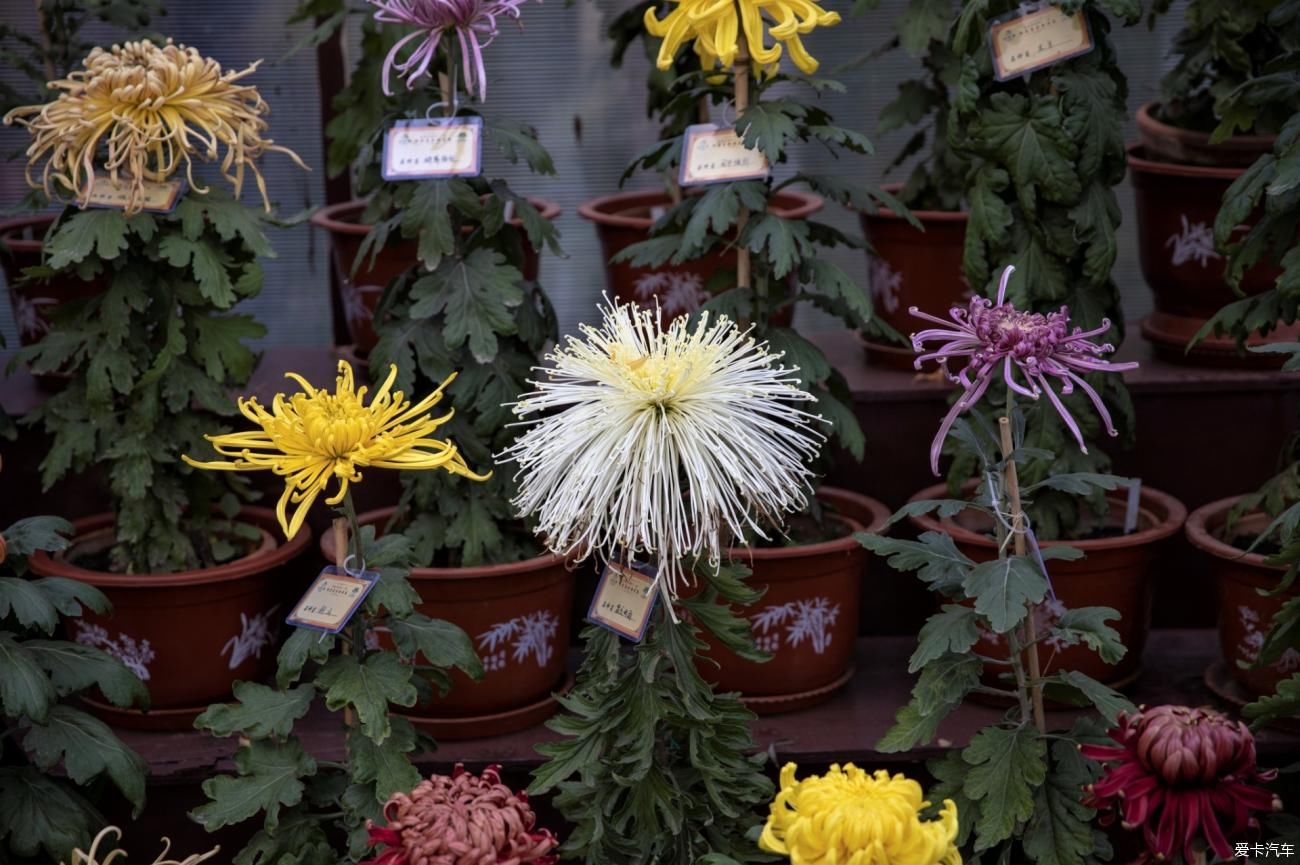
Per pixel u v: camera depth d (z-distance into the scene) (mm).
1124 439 2248
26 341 2652
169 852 2162
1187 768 1480
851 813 1379
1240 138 2459
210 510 2330
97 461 2209
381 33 2650
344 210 2824
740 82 2059
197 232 2105
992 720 2168
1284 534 1924
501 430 2182
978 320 1605
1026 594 1617
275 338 3086
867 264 2873
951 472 2205
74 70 2725
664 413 1544
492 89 2984
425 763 2113
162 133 2098
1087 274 2111
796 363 2107
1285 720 2098
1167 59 3004
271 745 1762
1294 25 2404
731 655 2168
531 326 2203
